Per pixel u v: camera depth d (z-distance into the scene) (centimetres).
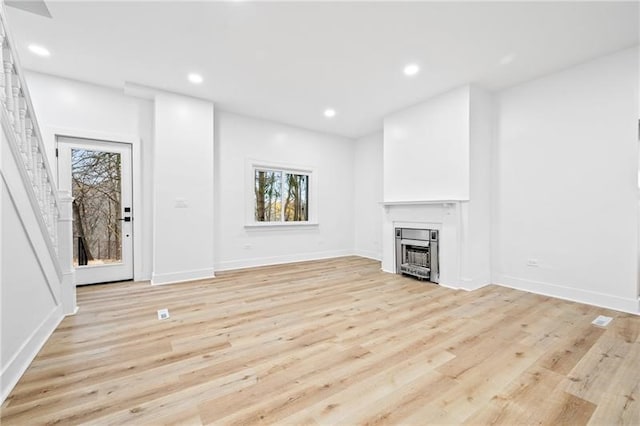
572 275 293
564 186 299
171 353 183
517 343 198
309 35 247
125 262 370
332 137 575
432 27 235
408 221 402
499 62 288
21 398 138
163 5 210
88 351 186
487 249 358
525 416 127
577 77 290
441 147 364
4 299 149
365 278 391
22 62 291
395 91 358
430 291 327
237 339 204
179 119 372
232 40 254
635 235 255
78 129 333
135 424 122
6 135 157
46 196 219
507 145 346
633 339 203
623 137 261
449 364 171
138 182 370
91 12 217
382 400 138
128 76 323
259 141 479
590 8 210
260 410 131
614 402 136
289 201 530
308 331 218
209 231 395
